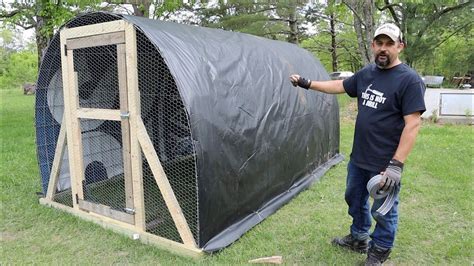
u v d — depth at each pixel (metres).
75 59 3.69
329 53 24.61
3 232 3.56
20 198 4.36
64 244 3.33
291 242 3.36
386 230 2.73
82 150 3.81
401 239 3.39
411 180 4.92
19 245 3.31
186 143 3.08
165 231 3.39
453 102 9.24
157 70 3.21
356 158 2.83
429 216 3.89
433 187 4.68
